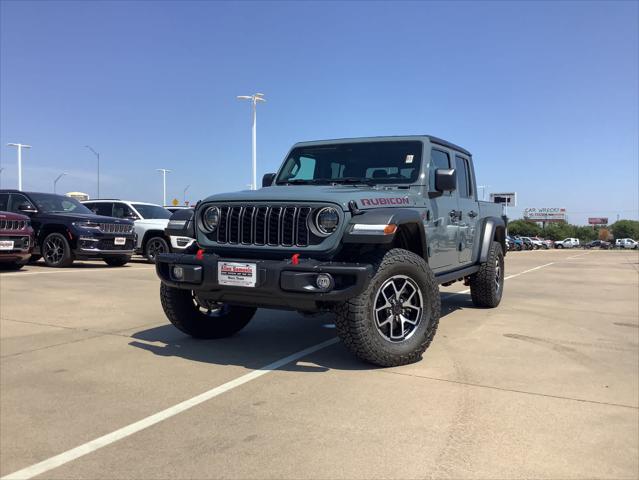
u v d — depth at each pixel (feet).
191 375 13.85
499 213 26.55
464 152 22.58
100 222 40.91
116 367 14.53
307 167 19.57
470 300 28.04
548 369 14.57
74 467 8.91
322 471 8.73
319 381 13.34
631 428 10.54
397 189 17.10
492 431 10.30
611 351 16.80
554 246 287.69
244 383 13.19
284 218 14.16
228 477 8.55
